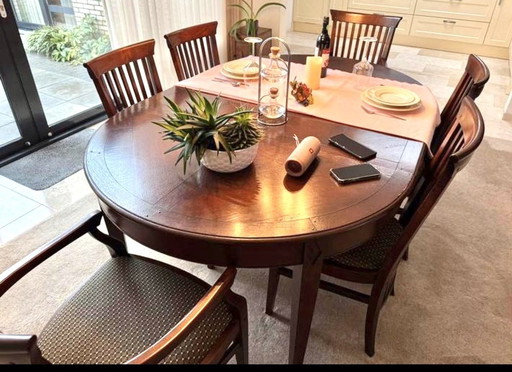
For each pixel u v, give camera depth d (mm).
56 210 2139
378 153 1246
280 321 1552
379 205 1009
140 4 2809
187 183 1090
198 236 916
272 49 1500
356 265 1248
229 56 3955
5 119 2684
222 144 1022
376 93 1657
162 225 942
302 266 1024
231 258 985
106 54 1606
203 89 1722
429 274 1778
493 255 1891
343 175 1109
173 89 1735
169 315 1062
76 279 1733
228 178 1113
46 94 3090
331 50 2541
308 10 5426
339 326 1535
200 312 857
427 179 1309
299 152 1117
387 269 1199
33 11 2725
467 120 1179
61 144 2770
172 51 1946
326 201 1021
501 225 2092
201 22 3449
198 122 1044
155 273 1188
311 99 1596
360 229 999
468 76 1688
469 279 1756
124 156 1211
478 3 4484
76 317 1050
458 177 2508
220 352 1022
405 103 1555
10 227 2012
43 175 2432
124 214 982
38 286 1695
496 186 2420
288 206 1002
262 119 1458
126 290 1128
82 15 3078
